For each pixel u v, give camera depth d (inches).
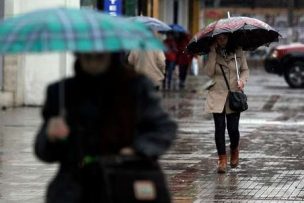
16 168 788.6
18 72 1386.6
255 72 2888.8
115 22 331.6
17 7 1364.4
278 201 652.1
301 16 3383.4
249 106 1535.4
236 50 770.8
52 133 335.3
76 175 343.6
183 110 1430.9
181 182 729.6
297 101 1665.8
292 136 1084.5
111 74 342.6
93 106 340.5
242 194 678.5
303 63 2034.9
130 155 339.9
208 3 3366.1
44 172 768.3
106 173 335.3
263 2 3385.8
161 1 2450.8
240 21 768.3
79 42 318.3
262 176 767.7
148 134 340.5
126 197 333.1
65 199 341.1
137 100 340.2
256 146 978.1
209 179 747.4
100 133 340.5
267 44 808.3
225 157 781.3
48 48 315.9
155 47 330.3
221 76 768.3
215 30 756.6
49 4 1375.5
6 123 1170.0
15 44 319.0
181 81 1916.8
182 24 2773.1
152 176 335.0
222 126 775.7
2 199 644.1
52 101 344.5
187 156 886.4
